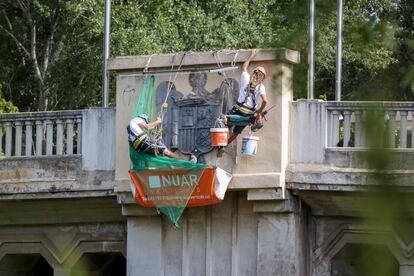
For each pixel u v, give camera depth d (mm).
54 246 49250
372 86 16359
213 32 70188
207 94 43156
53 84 74250
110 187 45906
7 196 47969
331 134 42156
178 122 43594
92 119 46594
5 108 70938
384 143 15375
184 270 44219
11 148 48312
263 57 42031
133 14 69375
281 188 42000
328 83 73875
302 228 43438
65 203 47688
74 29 73875
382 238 42719
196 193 42875
